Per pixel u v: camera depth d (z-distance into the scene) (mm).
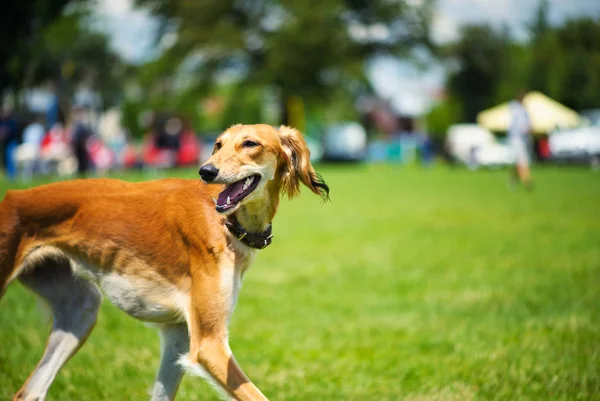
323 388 5262
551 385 5047
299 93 49562
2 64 35469
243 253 4207
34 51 38531
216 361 3996
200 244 4172
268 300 7766
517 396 4918
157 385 4363
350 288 8352
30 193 4320
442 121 58875
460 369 5504
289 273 9133
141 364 5641
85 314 4520
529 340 6105
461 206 16688
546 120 36875
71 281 4508
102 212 4316
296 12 48844
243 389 3939
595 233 11883
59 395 4988
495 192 20594
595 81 54656
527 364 5496
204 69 50188
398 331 6664
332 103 51875
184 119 31328
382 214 15305
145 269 4273
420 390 5133
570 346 5875
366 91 55188
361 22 53938
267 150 4367
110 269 4309
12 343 5965
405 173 32719
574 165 36531
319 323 6969
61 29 48312
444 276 8844
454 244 11125
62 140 22047
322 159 43094
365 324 6922
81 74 56719
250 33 50406
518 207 16250
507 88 59844
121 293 4312
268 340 6434
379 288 8336
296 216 14992
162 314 4301
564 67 55562
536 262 9523
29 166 21500
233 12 50500
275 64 48125
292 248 10922
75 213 4332
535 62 57812
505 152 38281
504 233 12117
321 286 8430
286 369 5680
